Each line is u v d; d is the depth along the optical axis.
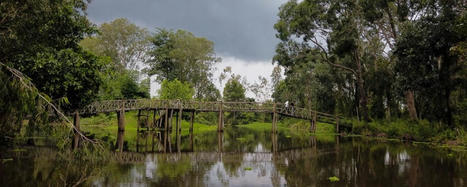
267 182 8.06
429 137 18.30
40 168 9.30
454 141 16.30
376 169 9.92
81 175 8.50
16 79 7.28
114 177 8.35
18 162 10.12
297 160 11.87
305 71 38.44
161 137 22.36
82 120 34.69
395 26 22.89
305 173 9.29
